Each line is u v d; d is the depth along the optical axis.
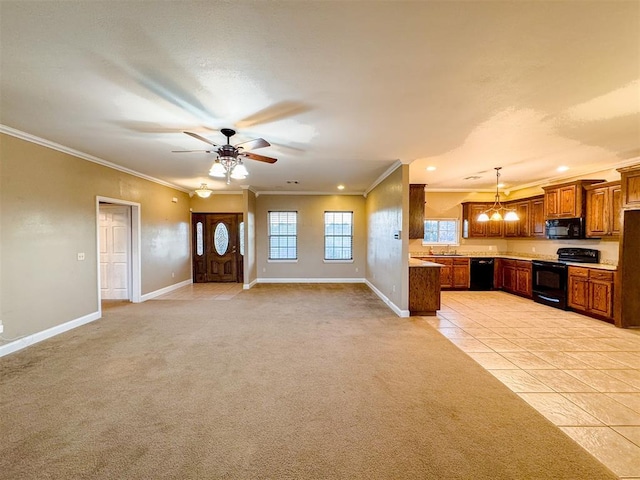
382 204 6.28
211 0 1.52
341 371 3.04
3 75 2.25
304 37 1.82
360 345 3.74
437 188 7.84
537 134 3.57
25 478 1.69
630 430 2.14
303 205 8.43
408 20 1.67
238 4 1.55
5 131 3.40
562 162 4.97
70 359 3.29
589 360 3.32
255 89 2.48
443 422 2.22
